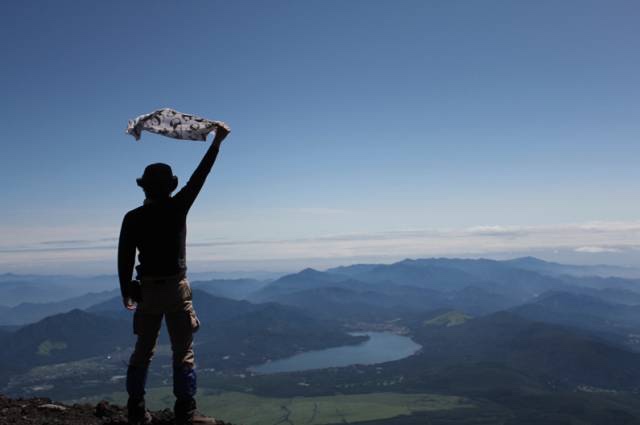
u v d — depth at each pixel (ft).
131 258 11.98
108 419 14.93
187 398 12.57
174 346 12.58
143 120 12.39
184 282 12.40
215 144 12.53
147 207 11.96
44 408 15.55
